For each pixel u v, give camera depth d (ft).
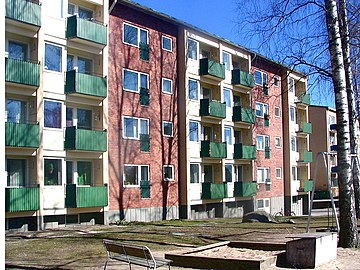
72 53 83.35
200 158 110.83
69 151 79.66
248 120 126.62
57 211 76.69
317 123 191.62
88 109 85.20
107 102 85.81
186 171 104.63
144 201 94.12
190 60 108.88
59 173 78.48
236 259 34.68
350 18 53.21
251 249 42.01
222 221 93.40
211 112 111.55
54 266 38.55
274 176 144.97
